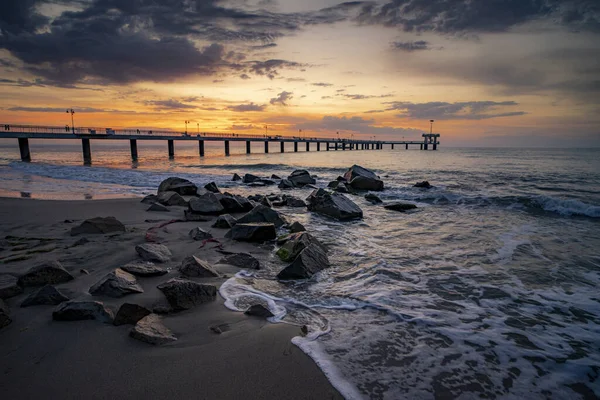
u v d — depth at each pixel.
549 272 5.88
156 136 57.72
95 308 3.76
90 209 11.01
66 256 5.89
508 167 32.09
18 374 2.81
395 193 16.41
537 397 2.79
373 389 2.79
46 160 51.59
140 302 4.14
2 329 3.49
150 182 20.62
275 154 76.00
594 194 15.38
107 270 5.27
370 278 5.52
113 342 3.31
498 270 5.97
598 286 5.28
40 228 8.13
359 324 3.93
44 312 3.85
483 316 4.24
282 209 12.38
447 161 43.75
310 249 6.14
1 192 15.93
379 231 9.02
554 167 31.64
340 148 141.50
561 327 4.00
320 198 11.65
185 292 4.21
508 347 3.53
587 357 3.38
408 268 6.05
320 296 4.73
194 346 3.32
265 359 3.14
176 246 6.91
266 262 6.21
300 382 2.82
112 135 51.38
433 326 3.94
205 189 15.47
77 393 2.60
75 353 3.12
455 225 9.75
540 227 9.44
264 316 4.01
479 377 3.03
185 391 2.66
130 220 9.35
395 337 3.66
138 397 2.57
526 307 4.53
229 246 7.09
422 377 2.99
